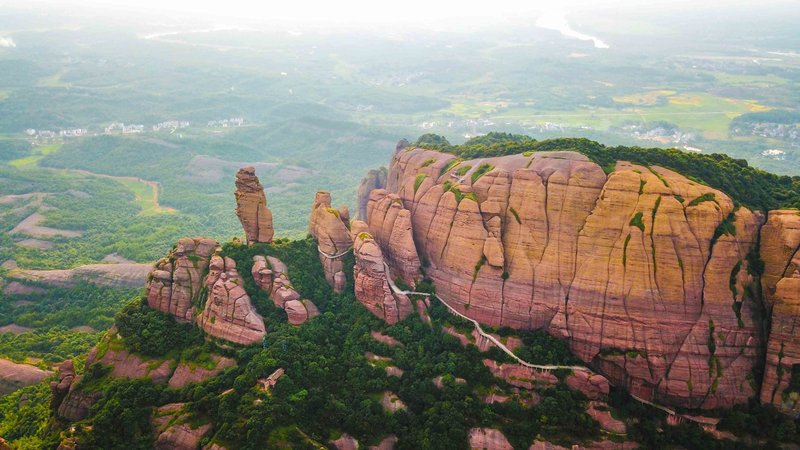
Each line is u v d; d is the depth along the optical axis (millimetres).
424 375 74438
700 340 66375
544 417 67188
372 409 70688
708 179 75000
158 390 72562
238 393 68688
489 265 76125
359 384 73125
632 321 67938
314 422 68000
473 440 67438
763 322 67188
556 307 72188
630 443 65438
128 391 71438
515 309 74438
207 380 72375
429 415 69875
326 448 65188
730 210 69438
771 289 67062
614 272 68938
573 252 72062
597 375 68688
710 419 65688
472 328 76688
